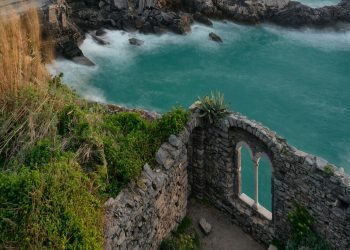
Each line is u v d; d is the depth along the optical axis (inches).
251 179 1288.1
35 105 751.1
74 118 768.3
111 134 800.3
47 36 1737.2
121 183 733.3
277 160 802.2
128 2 2201.0
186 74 1847.9
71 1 2092.8
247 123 825.5
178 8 2293.3
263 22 2267.5
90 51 1955.0
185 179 894.4
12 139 717.3
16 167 664.4
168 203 835.4
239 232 926.4
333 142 1486.2
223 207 952.9
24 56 796.6
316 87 1780.3
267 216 888.3
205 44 2064.5
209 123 880.9
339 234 762.8
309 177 767.7
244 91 1752.0
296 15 2208.4
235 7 2256.4
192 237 902.4
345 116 1611.7
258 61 1958.7
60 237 581.3
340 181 729.0
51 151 690.2
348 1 2343.8
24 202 589.3
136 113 876.0
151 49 2004.2
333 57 2006.6
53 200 602.9
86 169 709.9
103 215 667.4
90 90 1699.1
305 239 800.3
